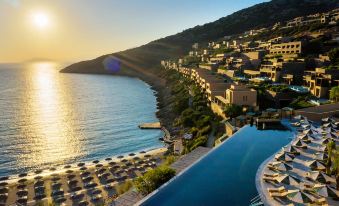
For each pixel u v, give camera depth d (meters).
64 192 61.94
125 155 86.19
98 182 66.25
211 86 112.19
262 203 31.38
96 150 93.81
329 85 89.69
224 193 34.19
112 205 43.00
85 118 135.50
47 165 82.12
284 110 73.19
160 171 45.00
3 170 78.94
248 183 36.41
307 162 41.00
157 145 96.19
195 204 32.19
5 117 139.00
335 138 51.56
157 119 130.12
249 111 84.56
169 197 33.75
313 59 118.69
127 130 114.12
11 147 96.50
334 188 33.06
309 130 54.78
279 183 35.69
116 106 163.12
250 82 113.88
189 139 87.50
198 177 38.09
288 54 138.25
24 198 59.22
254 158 44.22
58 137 107.06
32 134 110.81
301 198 31.27
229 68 147.38
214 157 44.50
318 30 173.12
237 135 55.34
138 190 45.00
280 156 42.78
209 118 94.19
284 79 111.06
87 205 56.62
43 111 153.25
